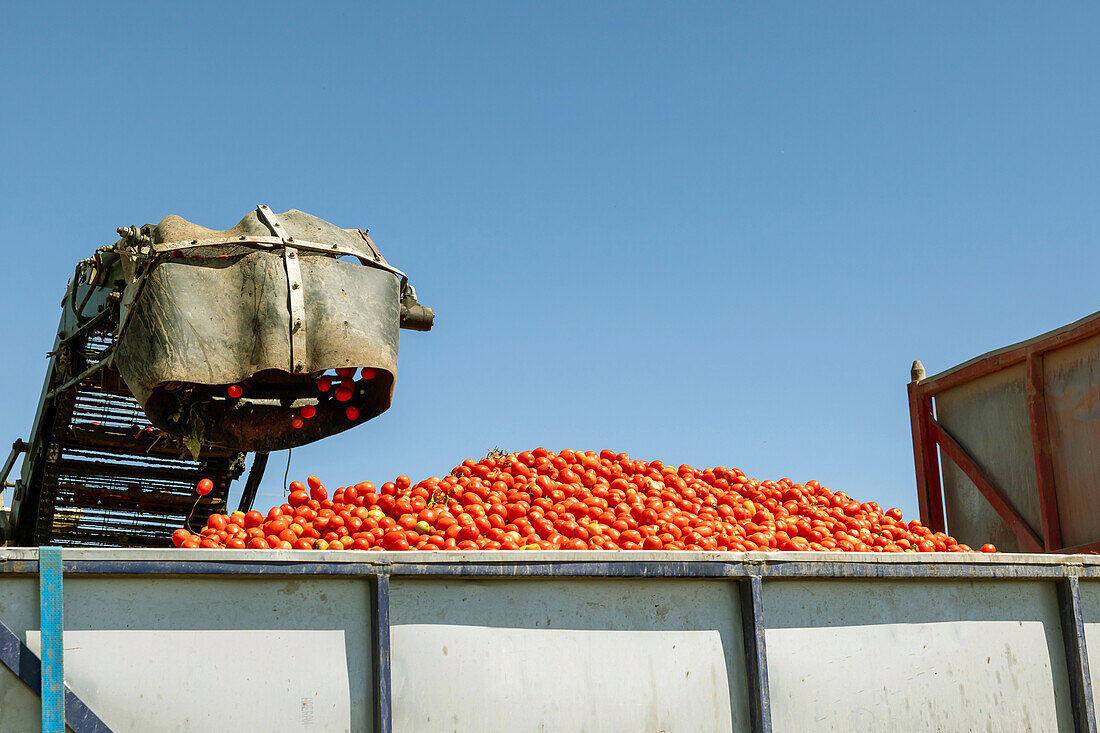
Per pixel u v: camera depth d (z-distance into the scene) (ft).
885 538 20.07
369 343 18.86
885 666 14.53
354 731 12.33
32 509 27.14
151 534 28.17
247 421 20.47
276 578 12.42
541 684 13.07
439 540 16.02
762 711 13.61
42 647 11.28
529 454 22.00
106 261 21.31
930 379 24.81
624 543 17.11
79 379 23.65
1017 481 22.26
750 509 20.62
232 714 11.96
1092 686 15.43
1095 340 20.44
